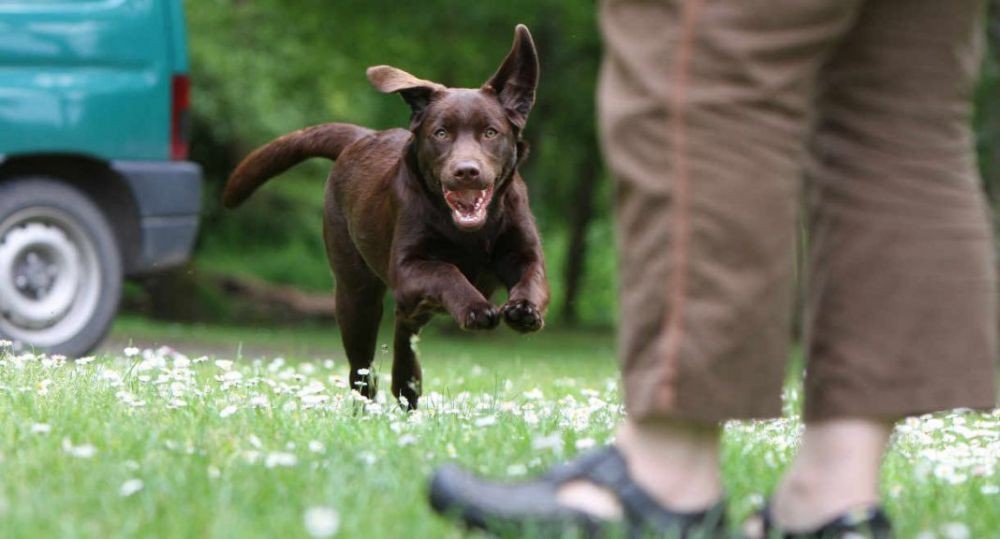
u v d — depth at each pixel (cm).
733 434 760
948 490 572
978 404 450
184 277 3566
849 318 454
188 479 517
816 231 468
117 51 1495
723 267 421
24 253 1459
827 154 464
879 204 452
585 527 446
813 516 455
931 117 458
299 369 1317
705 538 445
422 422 757
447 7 3428
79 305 1502
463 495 454
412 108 959
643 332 430
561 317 4188
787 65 425
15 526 439
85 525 445
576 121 3675
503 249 960
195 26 3638
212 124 3644
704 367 420
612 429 755
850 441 455
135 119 1512
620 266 443
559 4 3375
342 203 1031
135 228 1531
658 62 427
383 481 521
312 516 413
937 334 448
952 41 461
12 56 1412
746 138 421
